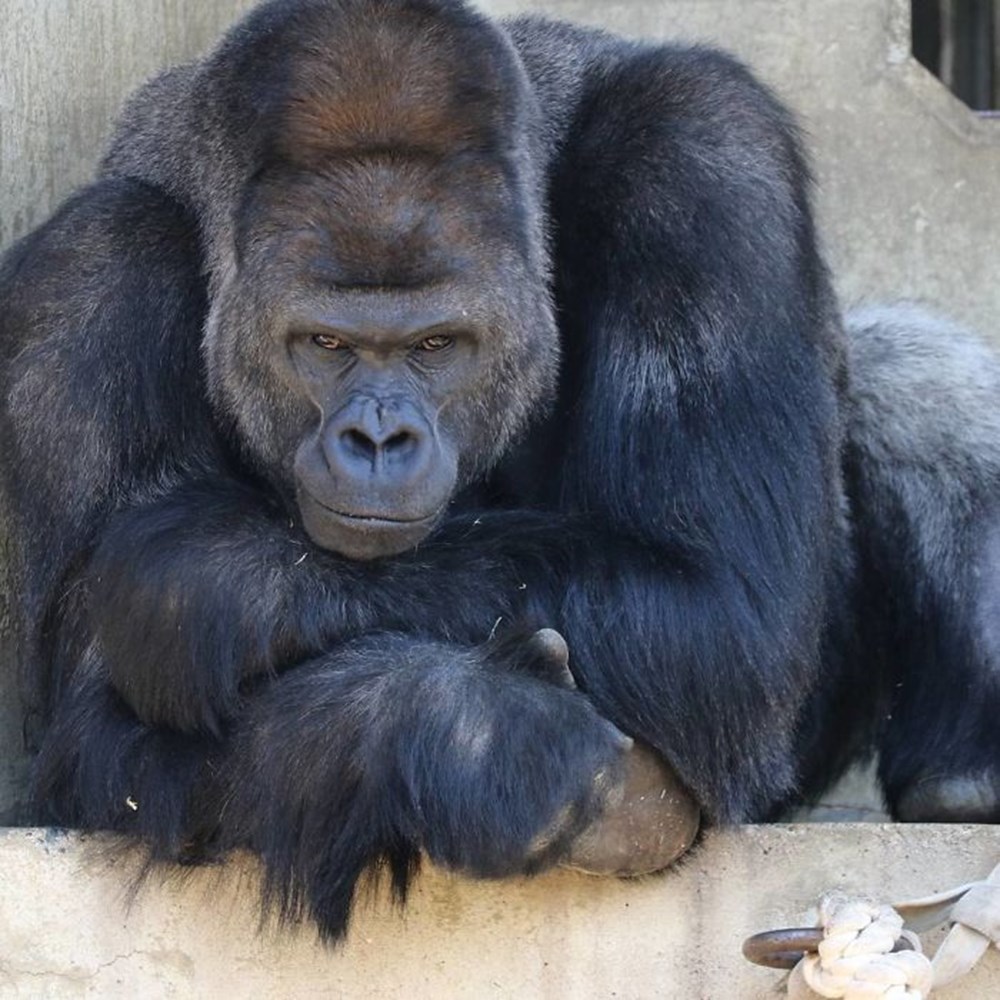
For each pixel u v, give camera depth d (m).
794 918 12.49
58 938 12.66
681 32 19.38
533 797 11.57
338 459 12.11
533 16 15.38
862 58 19.45
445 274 12.34
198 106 13.76
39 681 13.66
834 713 16.38
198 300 13.66
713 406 13.10
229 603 12.21
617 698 12.48
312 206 12.39
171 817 12.45
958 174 19.48
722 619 12.69
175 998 12.57
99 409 13.20
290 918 12.17
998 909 11.74
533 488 14.01
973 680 15.36
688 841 12.55
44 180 15.94
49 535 13.34
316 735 11.87
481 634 12.48
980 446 15.72
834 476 14.27
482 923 12.45
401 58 12.53
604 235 13.54
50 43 15.96
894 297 19.34
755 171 13.68
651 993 12.49
